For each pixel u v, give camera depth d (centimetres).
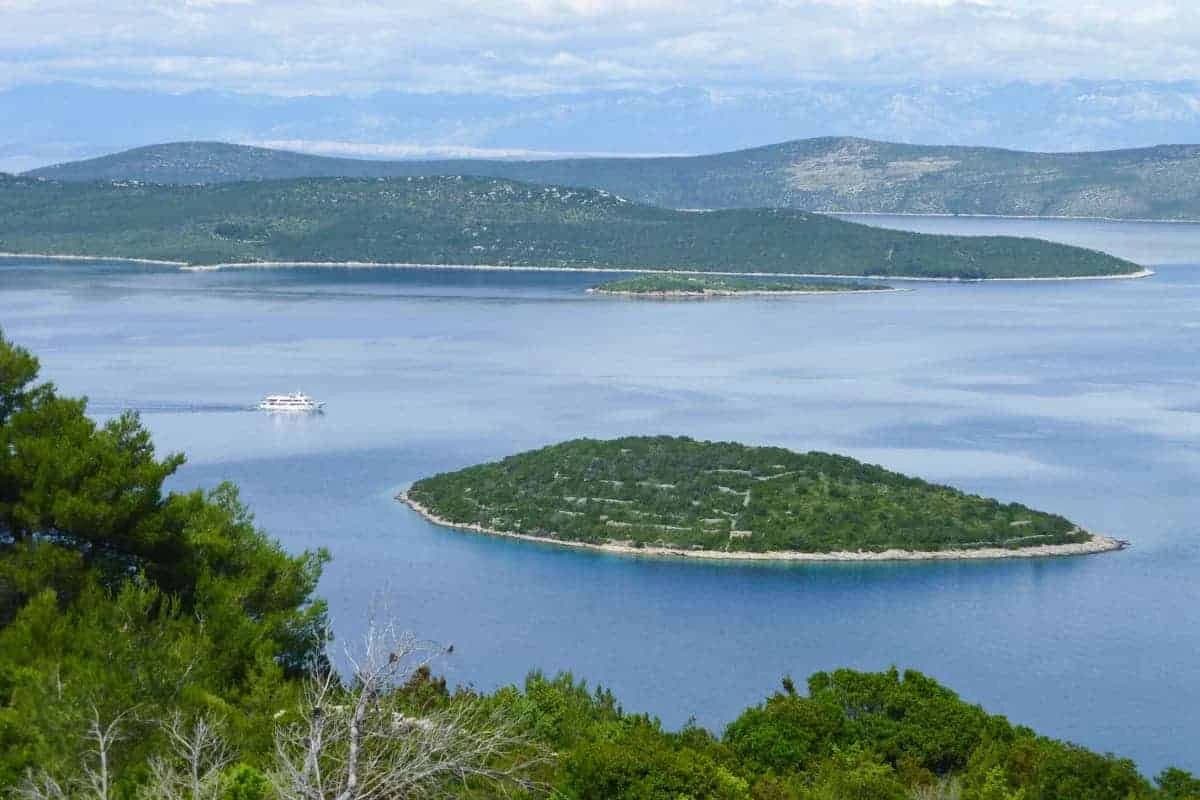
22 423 8231
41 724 5781
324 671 7394
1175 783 8825
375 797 5159
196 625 7206
